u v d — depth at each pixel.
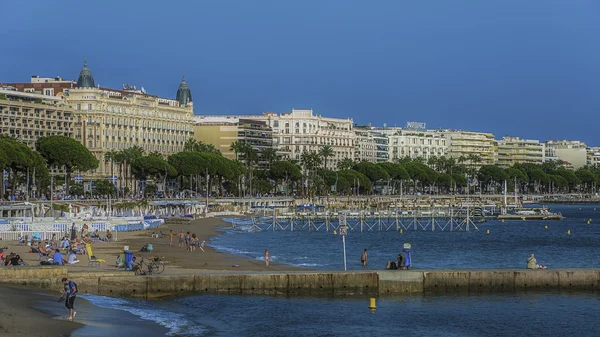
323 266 145.38
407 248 115.75
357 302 103.50
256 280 107.56
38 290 101.38
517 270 112.00
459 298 106.50
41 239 165.12
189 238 169.88
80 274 105.25
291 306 99.94
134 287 105.38
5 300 91.56
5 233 175.62
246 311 96.44
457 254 183.12
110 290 105.19
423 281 109.44
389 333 88.12
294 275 107.88
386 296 107.38
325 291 108.00
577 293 110.06
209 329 86.62
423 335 87.81
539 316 97.12
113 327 83.19
